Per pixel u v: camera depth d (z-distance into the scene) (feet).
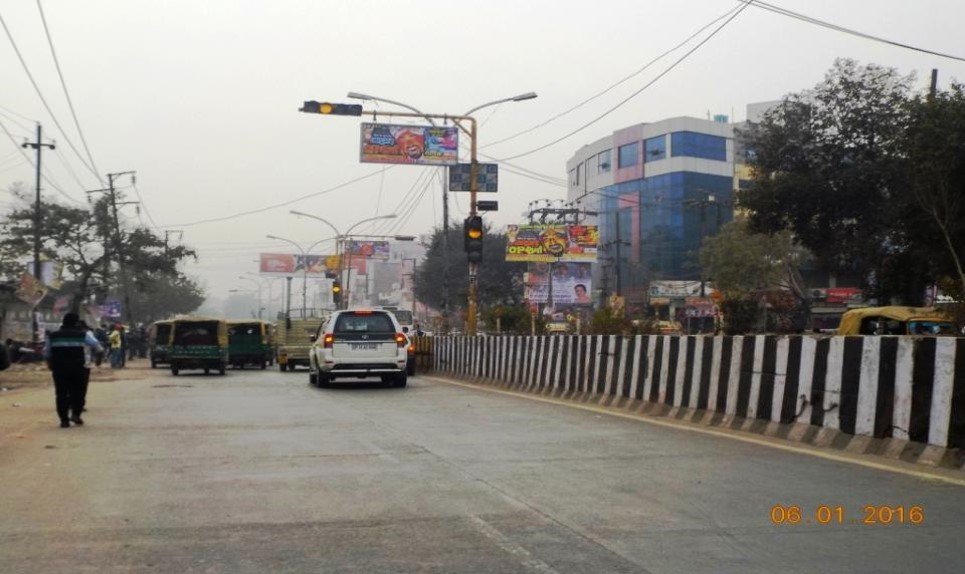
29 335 136.05
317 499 24.77
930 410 28.66
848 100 90.84
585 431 38.70
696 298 193.57
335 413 48.57
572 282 207.82
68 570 18.02
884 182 86.84
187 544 20.07
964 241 78.69
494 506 23.71
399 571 17.94
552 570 17.90
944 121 71.97
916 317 62.49
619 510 23.06
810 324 162.09
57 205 165.58
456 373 82.12
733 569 17.88
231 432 40.01
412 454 32.71
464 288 223.71
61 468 30.14
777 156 92.32
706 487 25.75
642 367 46.73
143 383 83.30
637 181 241.96
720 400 39.50
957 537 20.11
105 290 171.83
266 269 357.82
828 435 32.63
